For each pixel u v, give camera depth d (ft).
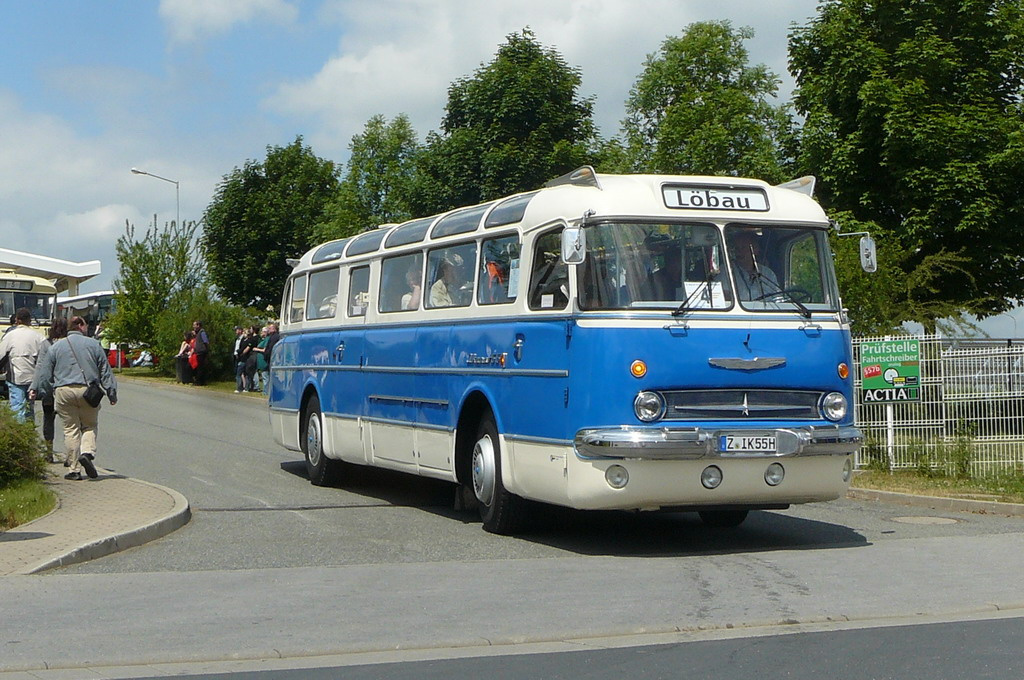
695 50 210.38
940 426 55.11
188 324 152.66
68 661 23.31
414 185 138.21
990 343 57.52
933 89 98.27
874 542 38.78
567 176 39.11
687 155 160.97
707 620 26.48
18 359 57.36
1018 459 53.78
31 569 32.60
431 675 22.24
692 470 35.40
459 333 42.91
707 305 36.27
